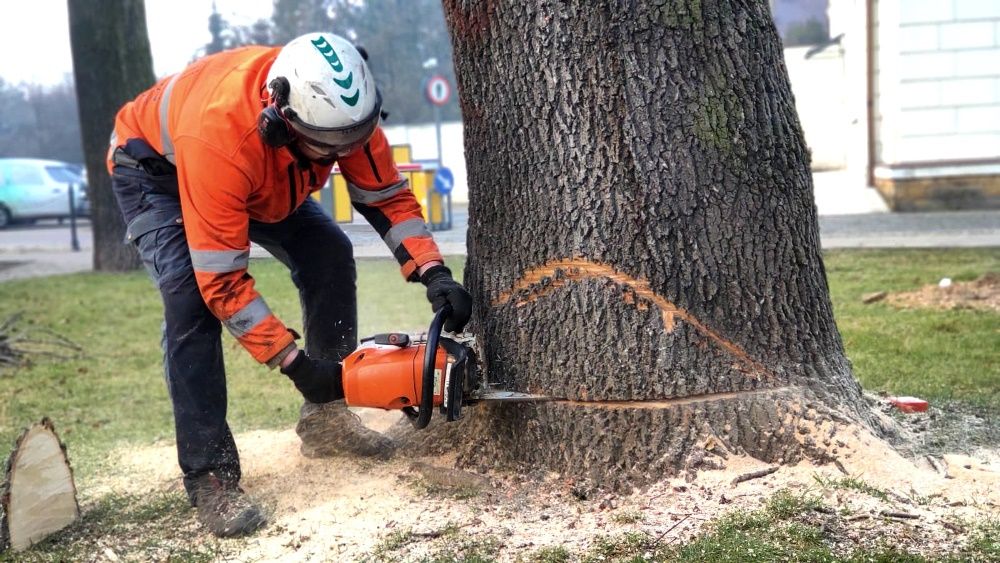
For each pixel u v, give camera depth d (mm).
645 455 2867
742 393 2879
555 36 2861
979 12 11688
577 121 2877
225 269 2842
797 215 2992
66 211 21484
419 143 21828
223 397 3143
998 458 3229
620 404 2906
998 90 11867
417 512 2902
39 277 11445
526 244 3008
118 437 4504
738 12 2889
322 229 3512
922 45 11914
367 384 2914
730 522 2516
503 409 3121
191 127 2814
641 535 2506
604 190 2875
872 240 10047
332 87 2697
